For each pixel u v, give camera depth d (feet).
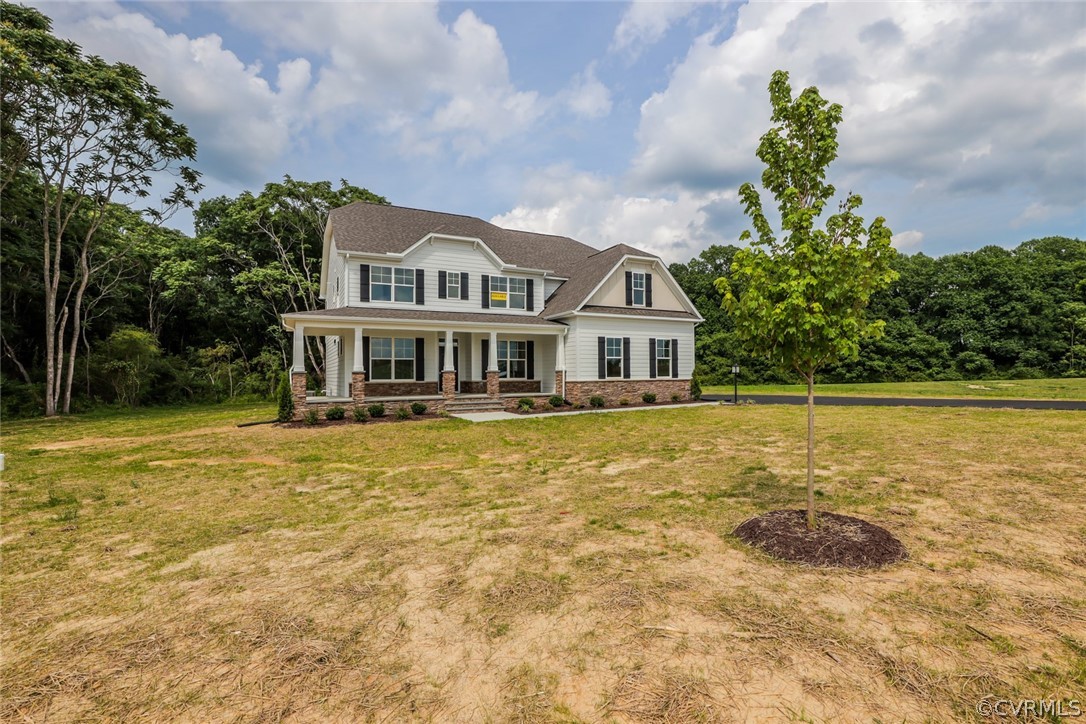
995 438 35.55
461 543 16.30
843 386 100.99
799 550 14.43
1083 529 16.60
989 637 9.96
